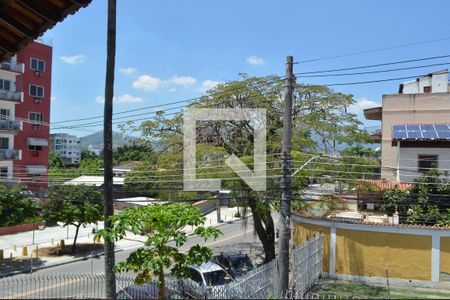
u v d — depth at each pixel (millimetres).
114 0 13242
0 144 42500
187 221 11703
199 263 12008
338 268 19625
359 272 19203
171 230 11734
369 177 25953
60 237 34750
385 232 18953
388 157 28781
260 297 12727
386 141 28938
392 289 17844
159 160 22469
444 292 17531
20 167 44156
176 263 12617
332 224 19891
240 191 19922
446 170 22156
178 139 23031
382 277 18844
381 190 22094
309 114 23000
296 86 23000
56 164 79438
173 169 21000
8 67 42250
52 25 8727
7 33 9438
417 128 25656
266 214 22172
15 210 26531
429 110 28469
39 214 32500
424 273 18359
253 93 22422
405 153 24422
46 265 26094
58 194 28906
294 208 21859
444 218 20188
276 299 12117
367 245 19188
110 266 12672
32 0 8211
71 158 123562
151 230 12844
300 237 21484
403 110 28953
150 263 11391
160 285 12055
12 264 26266
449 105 28125
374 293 17078
